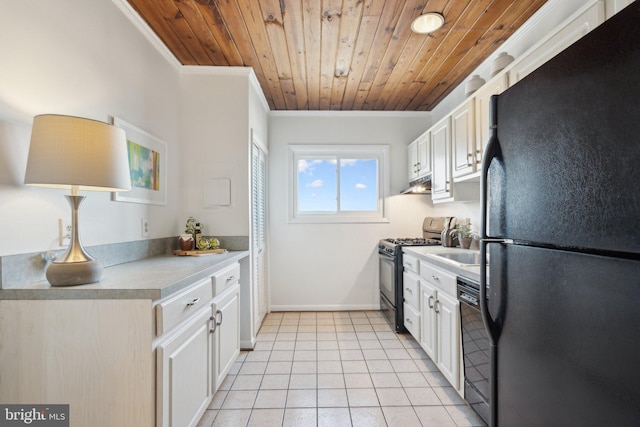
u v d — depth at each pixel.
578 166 0.69
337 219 3.81
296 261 3.80
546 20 1.92
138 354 1.17
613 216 0.61
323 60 2.54
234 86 2.67
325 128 3.82
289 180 3.80
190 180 2.65
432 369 2.35
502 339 0.99
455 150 2.52
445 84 3.03
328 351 2.66
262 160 3.40
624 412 0.59
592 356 0.66
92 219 1.58
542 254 0.81
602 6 1.31
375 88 3.12
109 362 1.17
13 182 1.19
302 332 3.09
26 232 1.24
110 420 1.17
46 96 1.32
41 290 1.17
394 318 3.08
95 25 1.60
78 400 1.17
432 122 3.80
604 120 0.63
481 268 1.07
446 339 2.04
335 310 3.80
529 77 0.86
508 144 0.95
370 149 3.83
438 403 1.93
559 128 0.75
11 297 1.17
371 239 3.82
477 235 2.70
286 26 2.06
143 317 1.17
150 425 1.17
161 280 1.34
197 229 2.45
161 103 2.31
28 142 1.24
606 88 0.62
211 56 2.46
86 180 1.19
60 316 1.17
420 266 2.52
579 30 1.41
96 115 1.61
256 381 2.19
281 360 2.50
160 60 2.29
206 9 1.88
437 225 3.40
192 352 1.51
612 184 0.61
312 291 3.81
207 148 2.66
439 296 2.14
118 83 1.79
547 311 0.79
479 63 2.60
